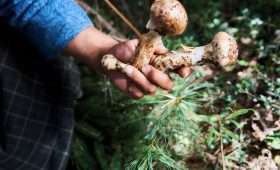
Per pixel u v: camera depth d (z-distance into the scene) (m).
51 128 0.78
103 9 1.32
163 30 0.58
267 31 1.18
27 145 0.77
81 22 0.67
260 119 0.94
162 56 0.60
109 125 0.98
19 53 0.74
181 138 0.92
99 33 0.67
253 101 0.99
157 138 0.92
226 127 0.95
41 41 0.67
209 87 1.03
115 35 1.19
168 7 0.56
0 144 0.76
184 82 0.93
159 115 0.92
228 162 0.90
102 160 0.93
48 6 0.66
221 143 0.88
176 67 0.60
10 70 0.73
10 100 0.74
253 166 0.89
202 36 1.20
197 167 0.92
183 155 0.92
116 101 1.00
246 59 1.09
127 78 0.63
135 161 0.84
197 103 1.00
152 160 0.89
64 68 0.79
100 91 1.05
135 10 1.33
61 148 0.79
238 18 1.18
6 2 0.66
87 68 1.13
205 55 0.59
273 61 1.07
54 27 0.66
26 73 0.75
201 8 1.29
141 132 0.94
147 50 0.59
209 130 0.93
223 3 1.31
